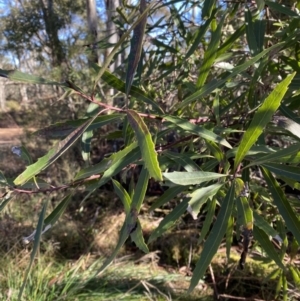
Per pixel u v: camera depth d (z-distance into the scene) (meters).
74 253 2.41
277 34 1.02
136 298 1.87
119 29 1.39
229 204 0.62
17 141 3.66
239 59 1.36
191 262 2.26
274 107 0.54
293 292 1.69
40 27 4.29
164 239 2.41
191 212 0.57
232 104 0.99
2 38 4.69
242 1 1.07
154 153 0.49
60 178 2.83
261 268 1.97
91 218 2.75
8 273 1.92
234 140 1.04
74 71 3.18
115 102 2.07
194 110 1.31
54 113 3.55
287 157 0.58
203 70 0.80
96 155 3.07
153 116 0.72
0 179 0.66
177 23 1.27
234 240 2.30
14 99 7.46
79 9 4.10
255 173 1.46
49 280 1.95
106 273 2.02
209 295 1.96
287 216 0.69
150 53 1.41
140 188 0.59
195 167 0.71
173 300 1.88
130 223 0.56
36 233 0.62
